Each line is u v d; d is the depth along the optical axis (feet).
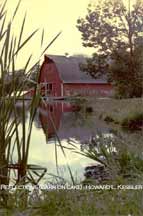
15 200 8.75
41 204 8.63
